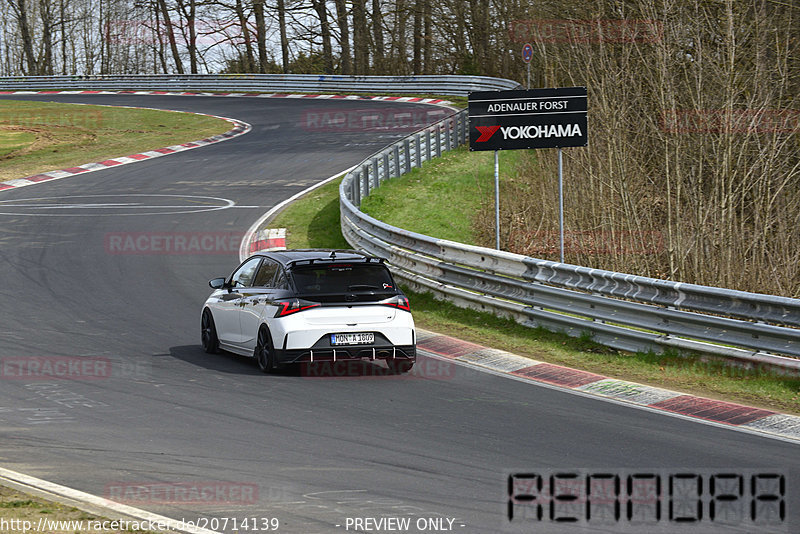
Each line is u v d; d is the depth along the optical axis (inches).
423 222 3659.0
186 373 1646.2
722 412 1405.0
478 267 2293.3
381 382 1593.3
